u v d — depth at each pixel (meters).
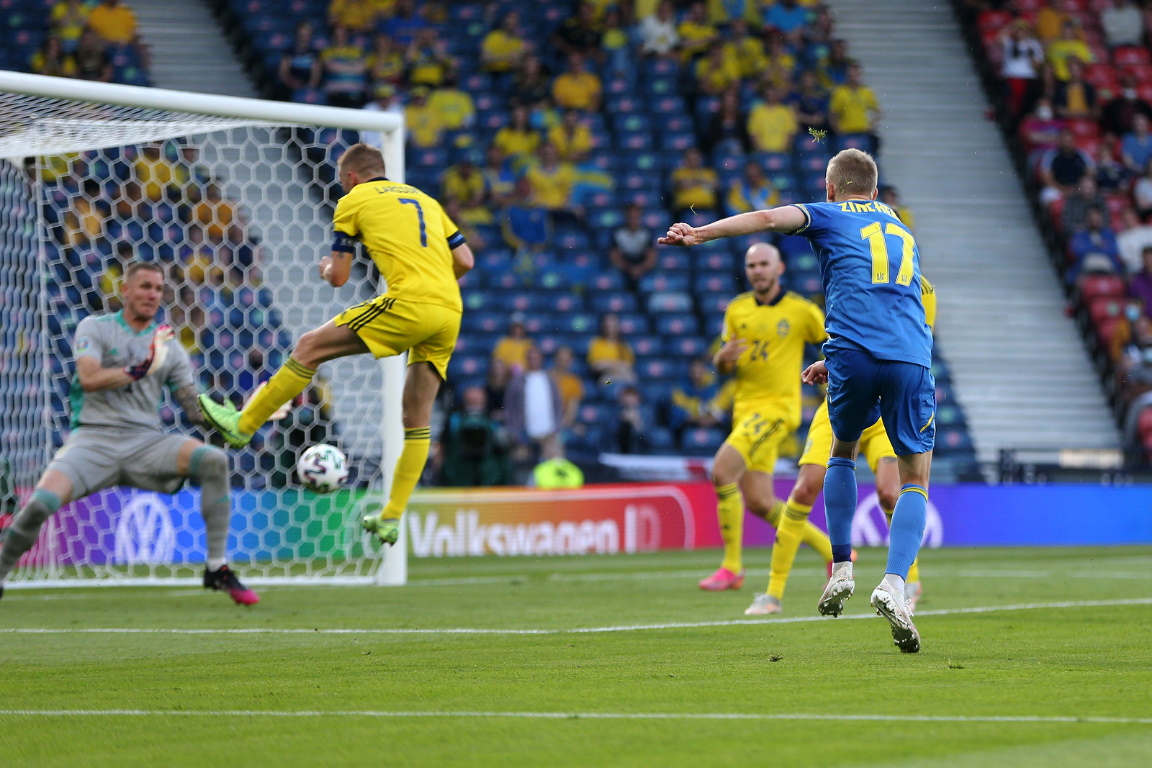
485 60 72.19
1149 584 35.25
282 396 25.50
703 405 59.84
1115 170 73.50
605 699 15.14
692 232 18.08
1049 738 12.38
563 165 67.00
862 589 33.50
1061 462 62.72
